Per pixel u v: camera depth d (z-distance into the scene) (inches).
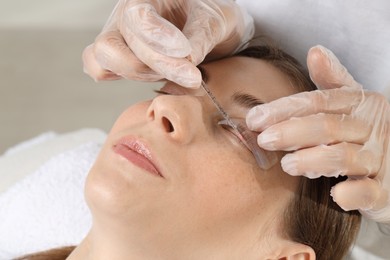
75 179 79.4
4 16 154.6
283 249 53.8
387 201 51.3
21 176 83.6
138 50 49.6
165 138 49.3
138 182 48.0
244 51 61.3
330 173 48.2
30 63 143.9
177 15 57.1
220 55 59.9
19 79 140.4
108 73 56.5
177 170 48.6
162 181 48.3
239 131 50.5
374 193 48.3
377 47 57.0
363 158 48.3
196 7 55.0
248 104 52.6
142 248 51.0
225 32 55.9
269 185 51.7
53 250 67.8
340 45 59.2
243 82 54.0
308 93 49.8
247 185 50.4
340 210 56.4
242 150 50.6
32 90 138.5
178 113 49.0
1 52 145.7
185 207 48.9
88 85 140.9
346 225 57.3
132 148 49.5
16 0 157.3
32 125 131.6
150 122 50.6
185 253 51.3
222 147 50.2
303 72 58.9
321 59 51.8
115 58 51.3
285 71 56.9
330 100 49.8
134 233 49.7
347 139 48.7
